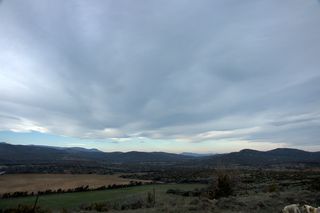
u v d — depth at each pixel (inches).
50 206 1795.0
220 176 1973.4
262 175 3784.5
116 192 2605.8
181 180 3693.4
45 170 4744.1
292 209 826.2
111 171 5413.4
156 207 1224.8
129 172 5364.2
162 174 4758.9
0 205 1844.2
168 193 2245.3
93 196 2348.7
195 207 1077.8
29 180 3560.5
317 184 2064.5
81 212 1263.5
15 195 2417.6
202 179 3476.9
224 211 988.6
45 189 2891.2
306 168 5880.9
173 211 1024.9
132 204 1579.7
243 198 1309.1
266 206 1082.7
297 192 1583.4
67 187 3068.4
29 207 1423.5
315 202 1190.9
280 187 2144.4
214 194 1878.7
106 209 1389.0
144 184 3395.7
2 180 3452.3
